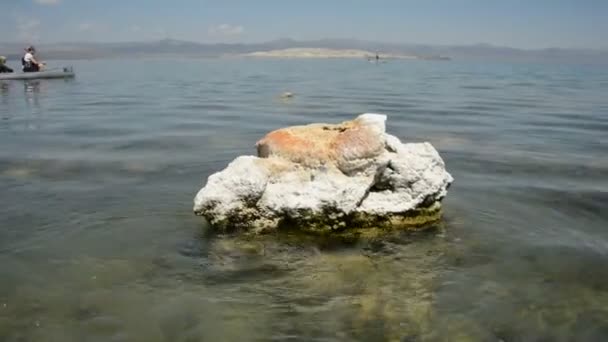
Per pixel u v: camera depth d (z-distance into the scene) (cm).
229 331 715
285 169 1034
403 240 1000
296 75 6738
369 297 802
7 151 1739
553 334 721
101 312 754
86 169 1512
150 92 3984
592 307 789
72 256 928
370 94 3934
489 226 1089
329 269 885
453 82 5566
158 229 1045
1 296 790
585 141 2047
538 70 9850
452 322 741
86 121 2417
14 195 1262
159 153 1734
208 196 997
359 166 1020
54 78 4981
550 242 1019
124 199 1236
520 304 793
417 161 1051
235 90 4250
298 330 718
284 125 2336
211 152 1758
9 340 686
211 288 823
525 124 2467
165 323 731
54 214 1134
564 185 1412
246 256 927
